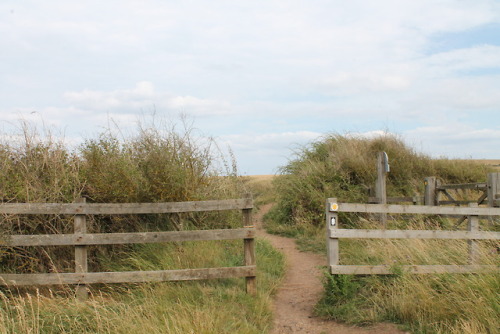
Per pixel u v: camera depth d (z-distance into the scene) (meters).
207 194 9.20
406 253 7.09
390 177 15.11
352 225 11.34
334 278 6.59
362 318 5.80
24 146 7.65
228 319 5.58
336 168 13.81
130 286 6.62
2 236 6.24
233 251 8.58
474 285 5.63
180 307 5.65
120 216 7.84
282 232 12.65
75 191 7.48
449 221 10.56
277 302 6.94
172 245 7.61
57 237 6.39
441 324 5.21
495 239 7.03
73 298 5.92
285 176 14.72
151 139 8.78
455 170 16.73
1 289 6.41
